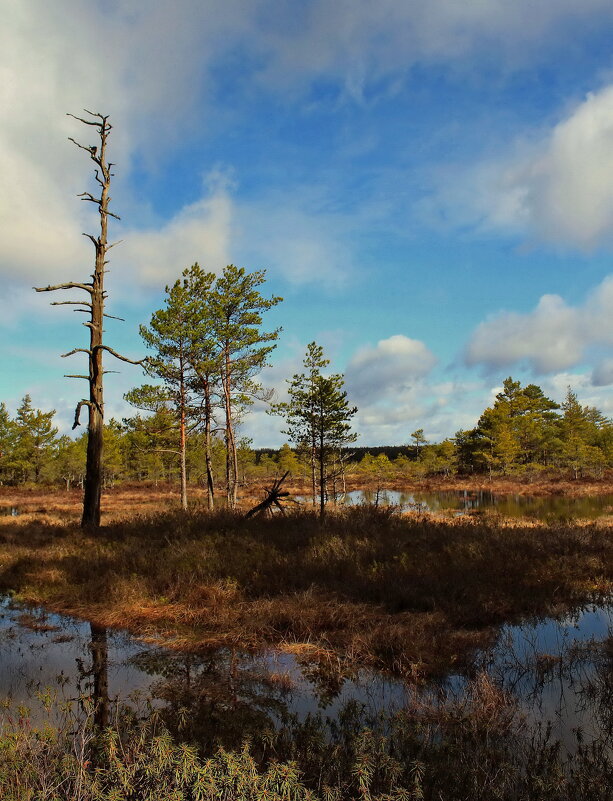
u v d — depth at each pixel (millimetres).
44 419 56625
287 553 9945
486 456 59188
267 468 65188
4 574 9484
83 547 11430
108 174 15859
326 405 26047
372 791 3215
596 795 3186
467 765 3521
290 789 2904
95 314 15336
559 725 4281
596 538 12289
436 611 7027
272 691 4988
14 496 45750
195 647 6133
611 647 5832
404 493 50281
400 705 4660
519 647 6070
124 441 51812
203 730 4098
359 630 6344
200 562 9211
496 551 10258
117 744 3527
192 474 47531
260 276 23781
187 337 22656
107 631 6828
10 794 2857
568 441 59719
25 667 5582
